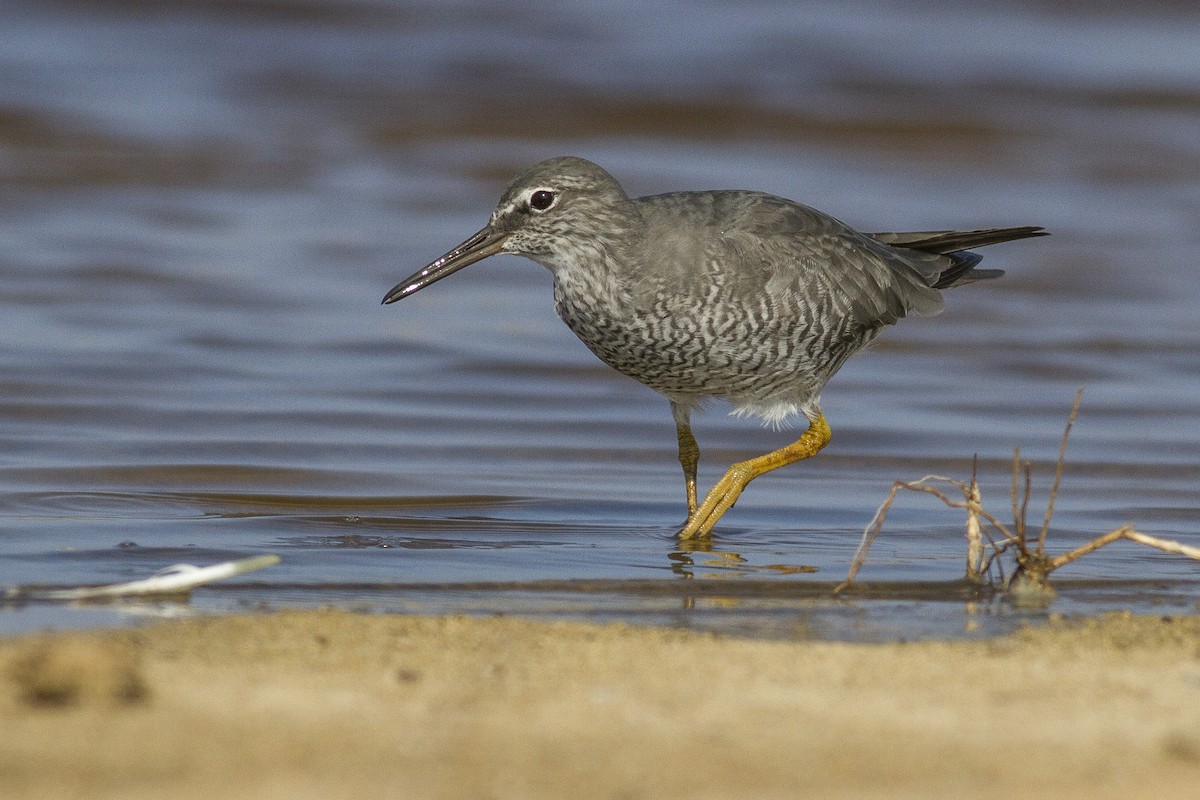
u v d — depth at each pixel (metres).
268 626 8.96
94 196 25.28
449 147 30.25
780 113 33.56
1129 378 18.22
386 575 10.92
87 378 16.58
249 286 20.80
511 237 12.59
